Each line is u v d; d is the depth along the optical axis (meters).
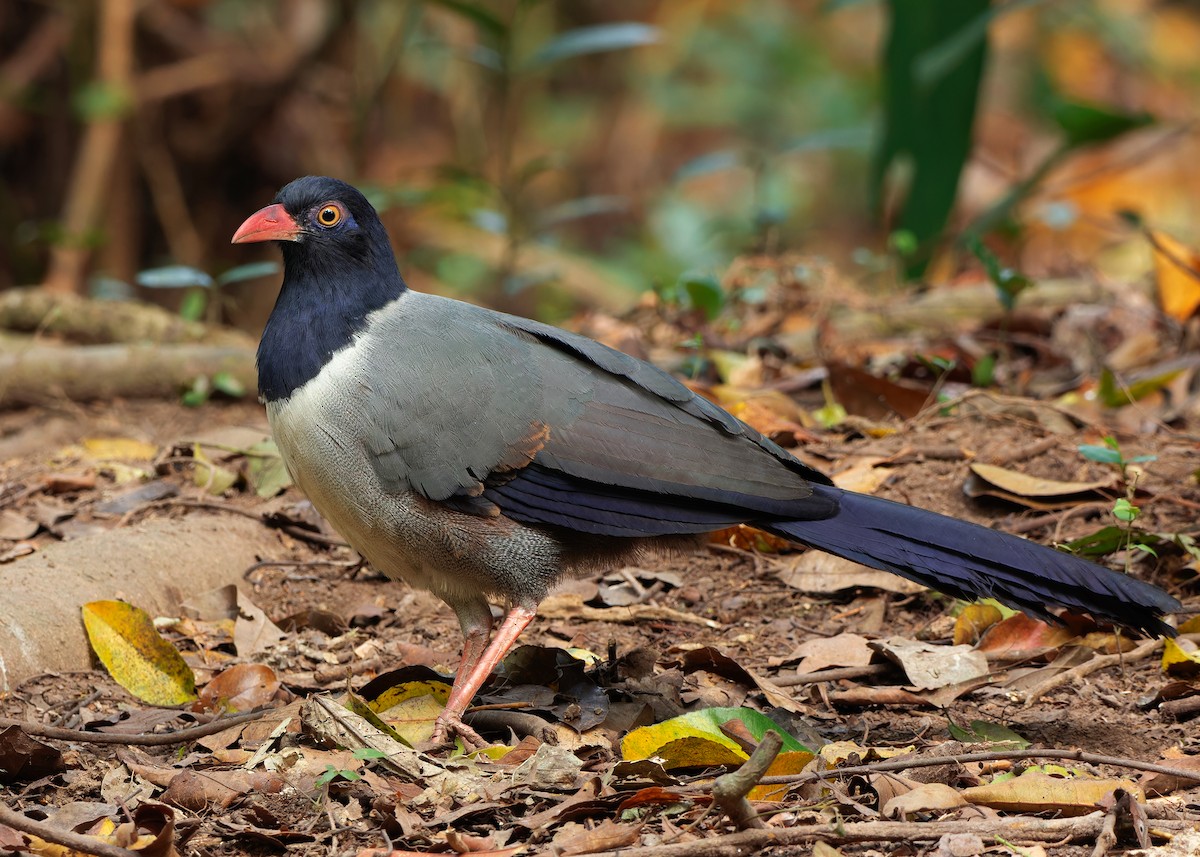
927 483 10.69
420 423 7.98
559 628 9.45
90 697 8.42
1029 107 27.27
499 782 7.10
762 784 6.82
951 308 14.48
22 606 8.92
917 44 15.94
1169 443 11.00
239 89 21.84
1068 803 6.66
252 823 6.88
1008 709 8.14
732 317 14.64
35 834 6.26
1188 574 9.41
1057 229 19.50
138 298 21.36
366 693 8.37
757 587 9.93
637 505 8.05
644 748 7.23
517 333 8.43
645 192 26.17
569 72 27.03
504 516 8.09
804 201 25.34
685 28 27.27
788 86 26.61
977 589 7.65
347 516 8.22
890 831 6.25
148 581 9.66
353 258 8.30
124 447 12.23
